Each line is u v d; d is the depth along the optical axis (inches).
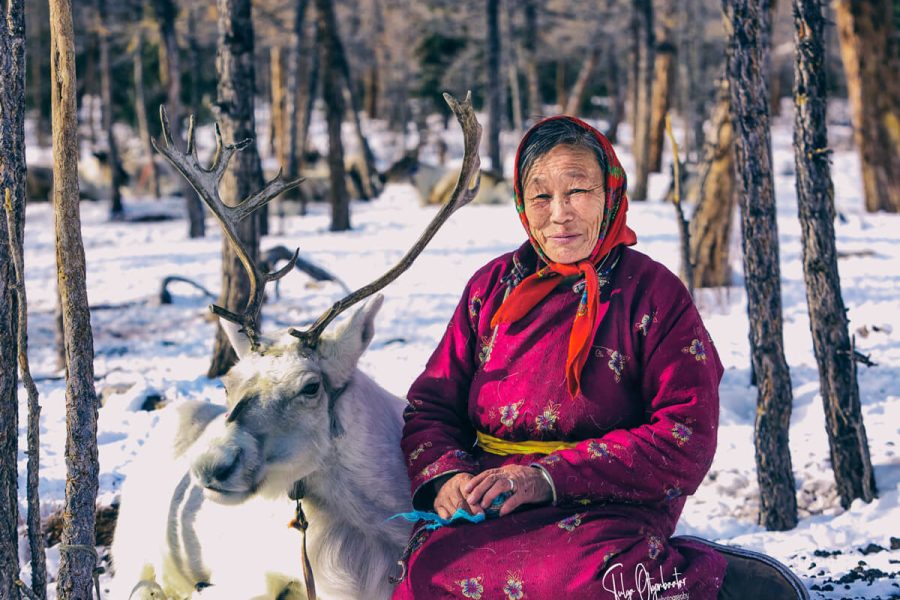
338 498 118.7
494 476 105.0
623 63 1574.8
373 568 119.5
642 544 102.7
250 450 106.8
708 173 404.8
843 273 415.8
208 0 1003.3
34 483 112.0
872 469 194.9
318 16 694.5
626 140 1533.0
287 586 124.1
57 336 341.4
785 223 610.9
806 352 298.2
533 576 102.6
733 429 238.8
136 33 1063.0
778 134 1534.2
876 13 692.7
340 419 117.4
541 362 110.0
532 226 112.4
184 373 308.5
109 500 190.9
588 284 108.1
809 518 191.6
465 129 116.4
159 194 1091.9
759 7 182.4
